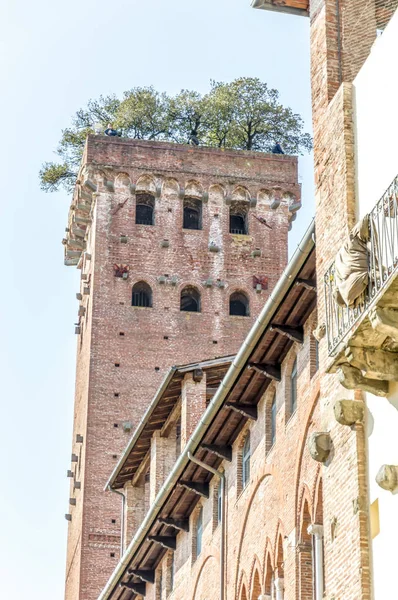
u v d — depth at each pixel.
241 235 81.62
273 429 43.78
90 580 74.00
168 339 79.00
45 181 95.56
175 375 53.62
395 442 26.94
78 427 82.00
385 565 26.73
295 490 40.44
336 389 29.75
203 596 49.06
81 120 96.62
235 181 82.44
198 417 53.50
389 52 29.03
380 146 28.98
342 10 32.81
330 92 31.98
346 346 26.42
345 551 28.12
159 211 81.62
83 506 75.44
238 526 45.81
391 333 25.34
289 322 41.00
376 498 27.45
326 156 31.52
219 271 80.69
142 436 58.50
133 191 81.62
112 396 77.69
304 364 40.78
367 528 27.59
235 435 46.84
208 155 82.81
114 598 58.34
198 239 81.25
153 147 82.62
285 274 38.38
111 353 78.44
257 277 80.94
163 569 54.16
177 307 79.56
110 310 79.31
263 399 44.41
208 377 54.59
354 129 30.47
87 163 81.69
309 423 39.97
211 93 95.69
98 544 74.69
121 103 95.69
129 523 62.69
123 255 80.44
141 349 78.69
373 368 26.52
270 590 42.78
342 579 28.12
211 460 48.25
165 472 57.41
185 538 51.91
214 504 48.91
